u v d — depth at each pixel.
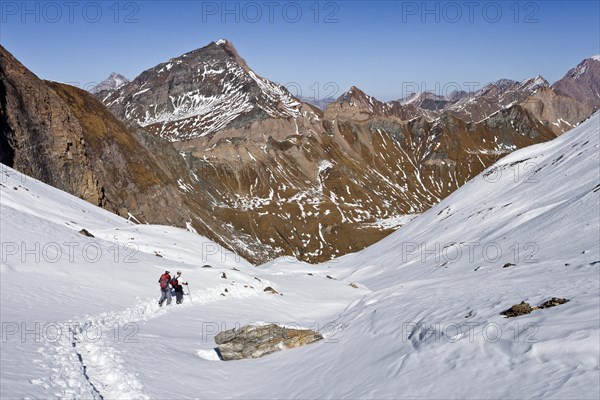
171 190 146.12
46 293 23.55
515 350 11.48
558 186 67.38
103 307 23.98
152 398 13.05
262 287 38.97
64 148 97.44
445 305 19.48
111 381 13.73
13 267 25.34
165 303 28.38
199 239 64.38
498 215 72.19
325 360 16.83
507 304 16.56
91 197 100.94
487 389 10.16
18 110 89.88
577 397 8.49
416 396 10.98
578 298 14.88
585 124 98.88
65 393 11.82
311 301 37.62
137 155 144.12
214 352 19.66
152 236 55.56
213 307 29.44
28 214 36.25
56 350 15.25
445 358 12.65
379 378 13.04
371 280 68.38
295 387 14.77
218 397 14.65
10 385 11.18
